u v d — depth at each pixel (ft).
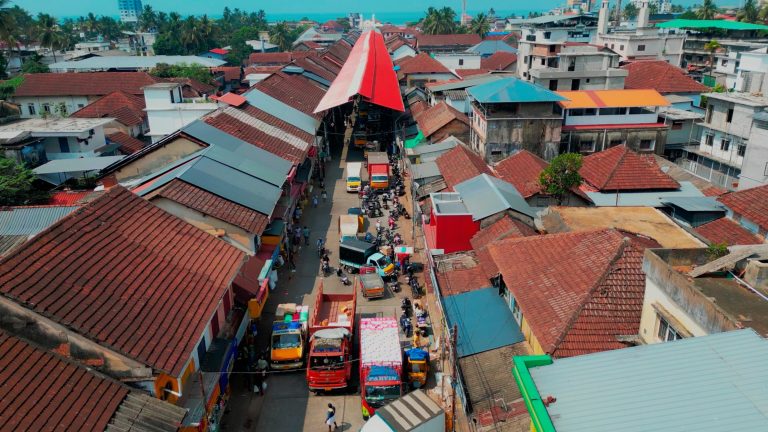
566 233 88.58
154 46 458.09
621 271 75.41
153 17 645.92
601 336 69.15
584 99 177.47
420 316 107.24
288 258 132.16
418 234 149.79
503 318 86.94
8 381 54.70
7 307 58.80
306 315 99.86
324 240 149.89
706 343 46.47
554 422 40.34
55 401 55.72
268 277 108.88
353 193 188.14
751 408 39.24
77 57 388.98
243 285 97.35
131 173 144.25
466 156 150.41
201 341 77.92
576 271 78.69
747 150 140.05
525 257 87.15
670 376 43.29
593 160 147.84
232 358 84.23
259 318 109.70
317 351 87.30
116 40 619.26
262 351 99.40
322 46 542.98
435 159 164.04
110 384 61.16
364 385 81.87
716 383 41.96
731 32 355.56
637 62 252.62
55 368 59.00
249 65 406.21
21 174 142.92
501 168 154.40
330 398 88.84
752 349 45.14
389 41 503.20
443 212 114.01
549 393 43.37
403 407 73.92
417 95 279.49
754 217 102.73
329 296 107.14
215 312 81.87
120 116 223.51
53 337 60.34
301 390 90.68
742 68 219.61
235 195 115.03
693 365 44.16
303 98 235.61
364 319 92.99
